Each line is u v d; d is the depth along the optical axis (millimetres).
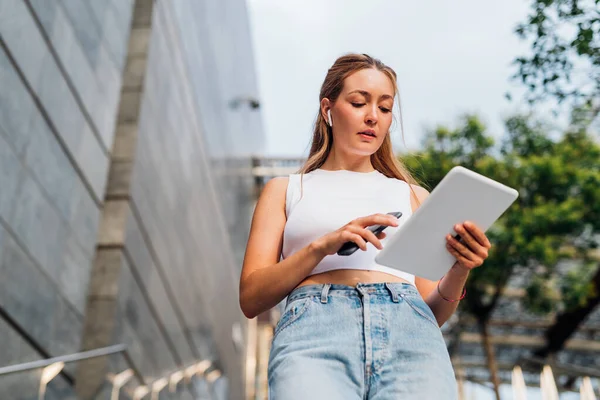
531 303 10484
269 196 1732
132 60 6180
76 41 4891
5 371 2824
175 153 7629
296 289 1553
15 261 3932
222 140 11555
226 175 12008
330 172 1740
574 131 9414
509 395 10305
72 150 4855
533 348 13062
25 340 4098
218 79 11133
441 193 1352
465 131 10008
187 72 8414
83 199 5102
